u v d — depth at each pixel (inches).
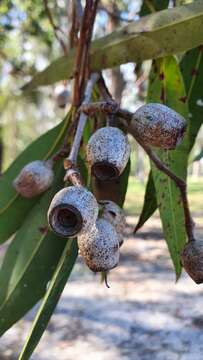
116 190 9.3
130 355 30.6
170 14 9.0
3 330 9.9
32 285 10.2
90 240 6.5
